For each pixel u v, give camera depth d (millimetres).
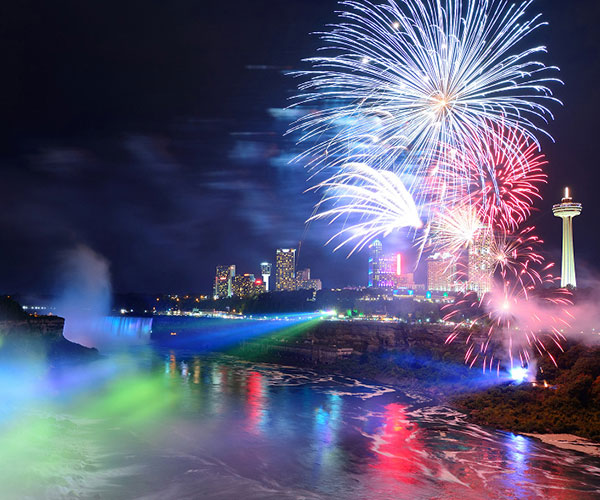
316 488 43625
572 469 49188
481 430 64750
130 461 48594
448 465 50250
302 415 72500
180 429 62375
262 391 93438
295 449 55219
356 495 42125
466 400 80062
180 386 96875
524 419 66812
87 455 49531
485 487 44344
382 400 85688
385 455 53469
